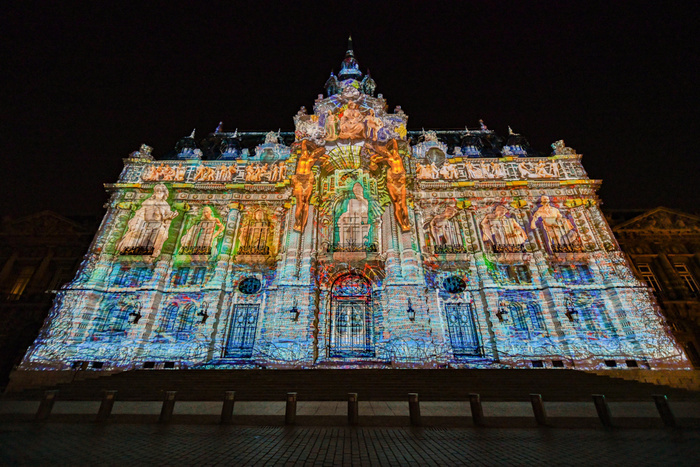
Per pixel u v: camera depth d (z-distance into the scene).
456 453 7.43
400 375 19.02
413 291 24.50
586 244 27.44
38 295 29.89
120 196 29.86
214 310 25.12
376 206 29.38
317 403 14.59
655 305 24.17
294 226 27.39
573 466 6.48
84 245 32.28
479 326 24.91
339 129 31.03
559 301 24.84
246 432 9.59
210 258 27.55
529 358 23.39
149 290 25.56
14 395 16.92
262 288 26.47
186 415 12.02
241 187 30.39
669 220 31.53
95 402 15.34
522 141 35.09
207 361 23.59
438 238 28.50
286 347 23.16
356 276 27.38
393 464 6.65
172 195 30.19
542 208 28.95
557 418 11.46
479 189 30.25
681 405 14.30
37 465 6.50
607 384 17.58
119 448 7.77
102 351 23.50
